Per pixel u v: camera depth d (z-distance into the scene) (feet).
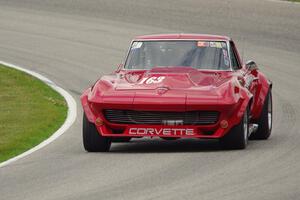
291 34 294.66
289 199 98.94
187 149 141.69
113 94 137.08
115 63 257.34
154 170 119.14
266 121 153.07
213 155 131.64
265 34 294.05
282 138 154.10
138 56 151.53
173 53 150.82
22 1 357.00
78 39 293.02
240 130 136.46
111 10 333.42
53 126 169.37
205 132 136.87
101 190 105.91
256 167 119.96
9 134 158.10
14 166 125.70
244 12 321.93
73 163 127.24
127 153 136.46
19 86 218.79
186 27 302.45
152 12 326.44
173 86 138.41
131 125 135.85
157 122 135.74
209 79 142.31
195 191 103.96
